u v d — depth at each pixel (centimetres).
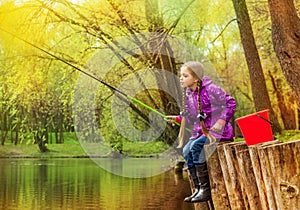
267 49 2150
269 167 448
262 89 1478
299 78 825
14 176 1934
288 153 440
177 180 1752
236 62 2833
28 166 2552
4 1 1290
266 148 448
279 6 820
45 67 1486
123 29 1368
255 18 1970
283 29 823
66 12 1449
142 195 1356
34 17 1347
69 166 2530
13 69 1487
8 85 1571
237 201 527
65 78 1617
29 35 1398
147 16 1317
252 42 1476
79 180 1781
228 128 542
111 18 1353
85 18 1366
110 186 1578
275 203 453
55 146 3859
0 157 3600
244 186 517
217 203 544
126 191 1446
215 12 2042
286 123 2397
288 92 2384
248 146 508
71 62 1502
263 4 1928
